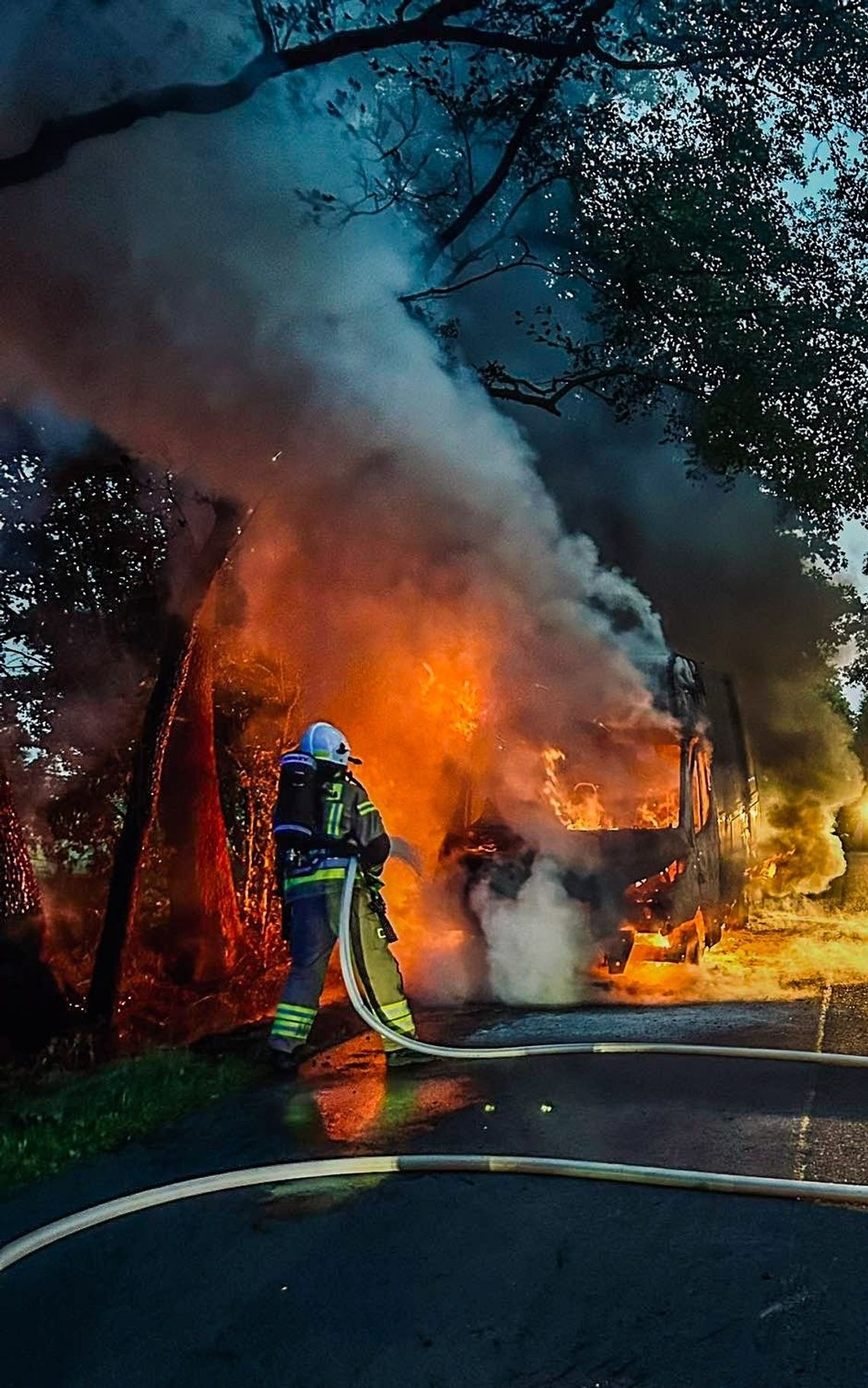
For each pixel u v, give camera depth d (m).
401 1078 6.17
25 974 7.31
